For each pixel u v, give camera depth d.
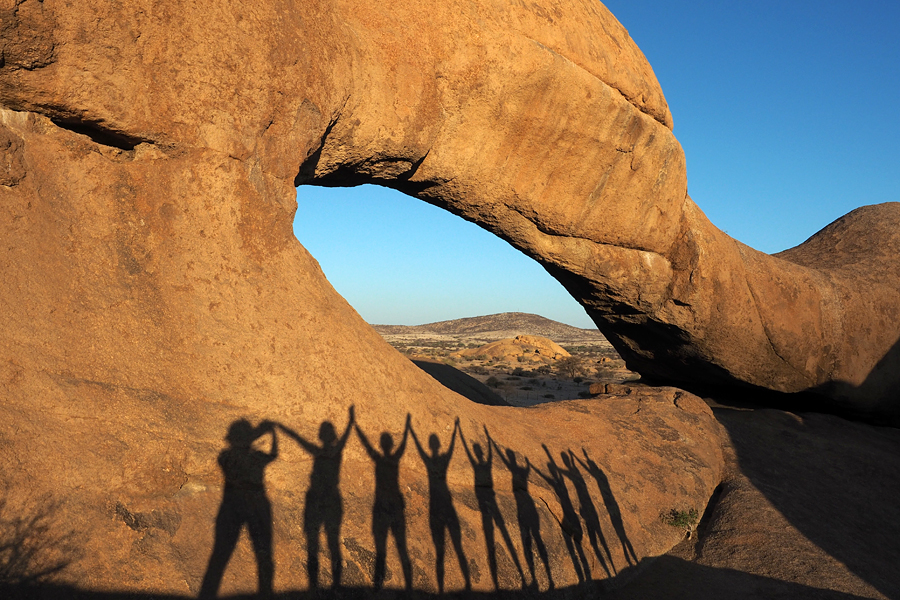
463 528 5.18
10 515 3.29
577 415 8.35
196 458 4.15
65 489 3.57
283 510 4.34
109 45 4.21
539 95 7.82
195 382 4.39
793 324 11.18
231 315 4.68
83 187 4.27
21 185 3.98
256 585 3.87
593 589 5.73
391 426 5.31
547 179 8.59
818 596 6.02
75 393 3.83
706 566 6.65
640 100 8.95
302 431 4.73
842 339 11.53
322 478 4.65
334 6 6.16
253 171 4.97
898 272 12.27
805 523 7.46
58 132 4.29
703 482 8.12
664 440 8.56
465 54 7.18
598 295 10.57
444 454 5.59
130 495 3.82
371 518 4.69
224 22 4.72
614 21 9.17
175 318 4.45
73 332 3.97
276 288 4.98
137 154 4.54
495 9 7.45
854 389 11.66
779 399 12.08
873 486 9.09
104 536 3.57
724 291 10.60
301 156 5.44
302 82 5.30
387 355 5.77
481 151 7.87
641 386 10.59
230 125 4.80
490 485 5.78
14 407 3.56
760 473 8.62
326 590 4.11
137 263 4.38
